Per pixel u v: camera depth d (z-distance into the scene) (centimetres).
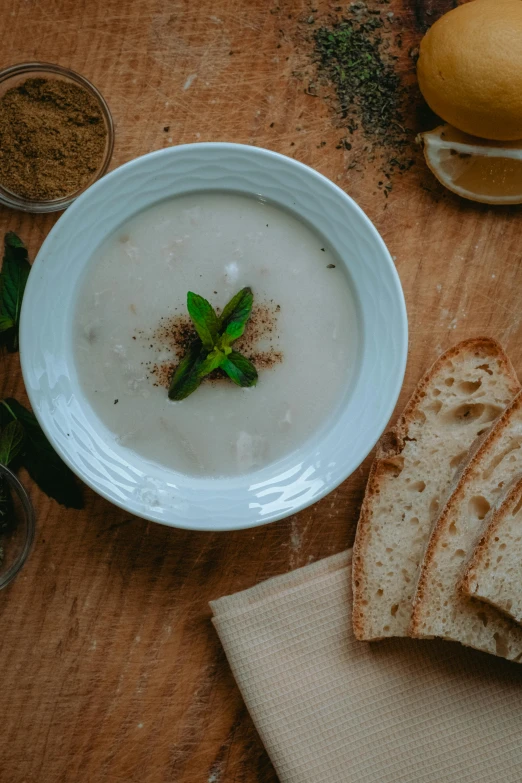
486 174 59
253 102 60
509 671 58
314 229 57
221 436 58
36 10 59
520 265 60
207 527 56
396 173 60
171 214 57
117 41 60
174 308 57
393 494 59
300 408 58
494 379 59
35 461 59
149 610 60
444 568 57
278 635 59
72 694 60
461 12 55
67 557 60
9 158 58
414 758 58
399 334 56
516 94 54
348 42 60
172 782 60
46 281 55
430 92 56
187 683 60
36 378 56
